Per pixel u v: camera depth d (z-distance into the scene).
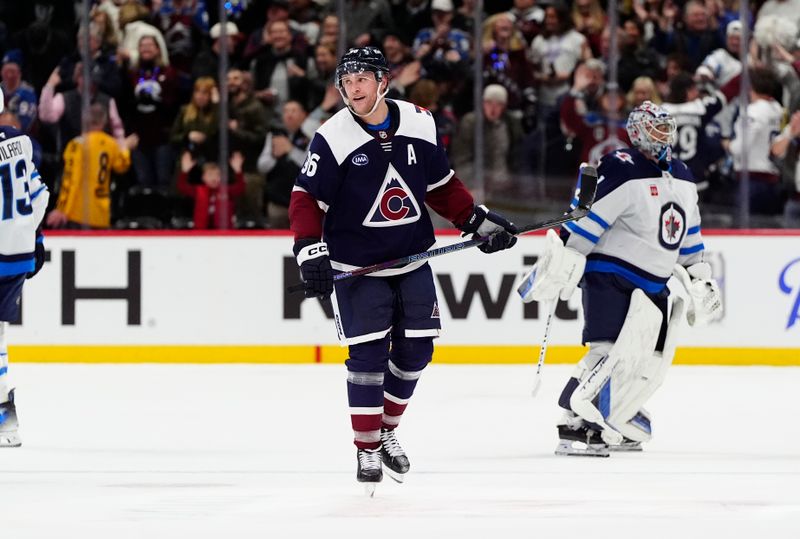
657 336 15.37
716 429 17.86
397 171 12.31
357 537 10.46
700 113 26.86
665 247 15.49
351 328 12.34
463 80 27.16
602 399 15.36
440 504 12.02
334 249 12.52
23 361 26.00
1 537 10.53
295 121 27.06
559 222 13.21
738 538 10.43
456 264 25.89
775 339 25.56
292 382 23.14
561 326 25.81
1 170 16.22
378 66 12.12
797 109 26.86
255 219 27.19
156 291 25.97
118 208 27.19
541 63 27.08
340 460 14.98
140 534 10.62
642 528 10.84
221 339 26.05
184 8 27.00
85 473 14.02
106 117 27.06
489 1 27.20
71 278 25.95
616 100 27.06
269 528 10.84
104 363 25.97
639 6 27.00
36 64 27.11
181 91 27.06
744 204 26.94
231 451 15.76
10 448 16.02
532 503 12.08
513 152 27.11
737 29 26.86
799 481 13.45
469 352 25.89
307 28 27.11
